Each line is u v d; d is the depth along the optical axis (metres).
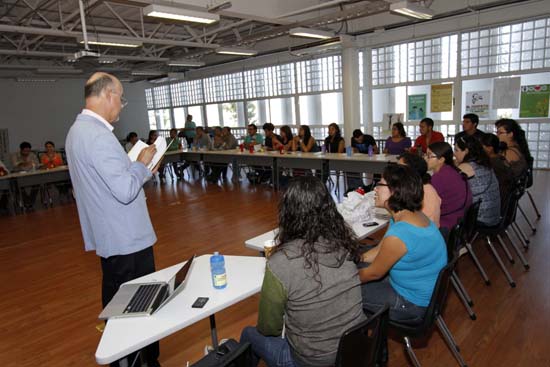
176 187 7.63
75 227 5.25
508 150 3.78
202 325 2.56
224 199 6.25
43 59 10.53
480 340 2.21
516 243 3.59
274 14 6.20
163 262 3.73
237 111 11.82
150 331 1.33
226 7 4.79
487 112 7.02
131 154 1.93
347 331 1.12
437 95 7.54
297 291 1.20
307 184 1.30
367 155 5.74
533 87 6.46
